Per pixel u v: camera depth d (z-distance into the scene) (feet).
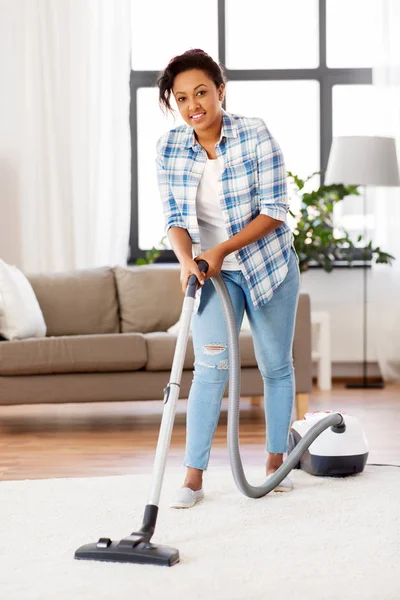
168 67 9.57
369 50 22.66
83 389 15.80
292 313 10.41
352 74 22.76
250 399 19.06
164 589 7.22
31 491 10.60
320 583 7.32
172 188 9.96
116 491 10.59
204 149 9.94
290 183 22.24
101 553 7.97
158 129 22.68
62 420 16.99
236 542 8.46
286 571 7.63
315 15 22.82
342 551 8.15
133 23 22.52
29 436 15.29
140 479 11.23
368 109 22.47
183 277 9.37
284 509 9.61
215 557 8.03
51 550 8.32
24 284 17.02
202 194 9.94
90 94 21.48
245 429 15.72
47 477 12.03
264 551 8.18
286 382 10.62
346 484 10.77
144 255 22.79
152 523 8.23
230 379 9.66
